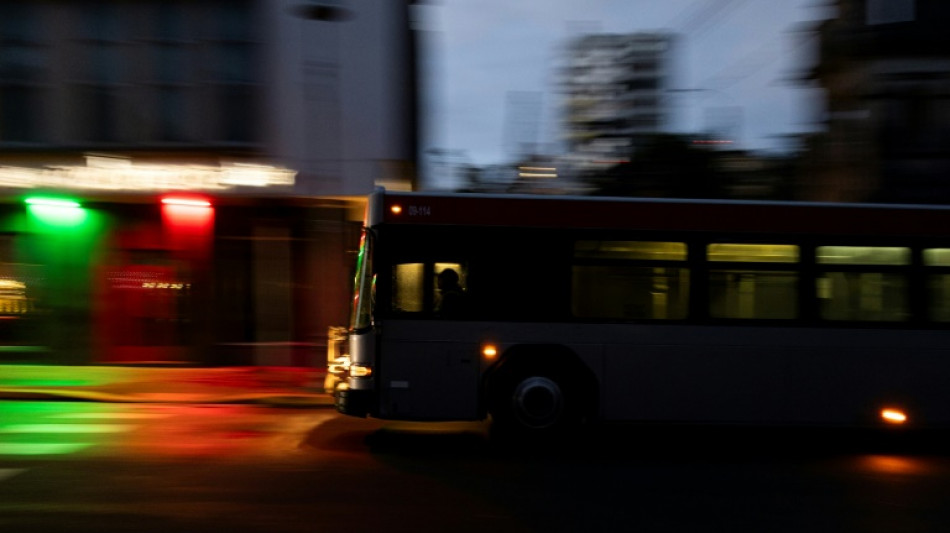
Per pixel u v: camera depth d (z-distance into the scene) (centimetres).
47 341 1468
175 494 616
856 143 1662
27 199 1442
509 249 837
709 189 1988
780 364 837
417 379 824
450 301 832
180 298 1485
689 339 834
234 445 816
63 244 1469
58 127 1466
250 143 1466
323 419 987
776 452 845
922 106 1630
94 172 1419
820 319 843
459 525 551
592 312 835
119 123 1473
